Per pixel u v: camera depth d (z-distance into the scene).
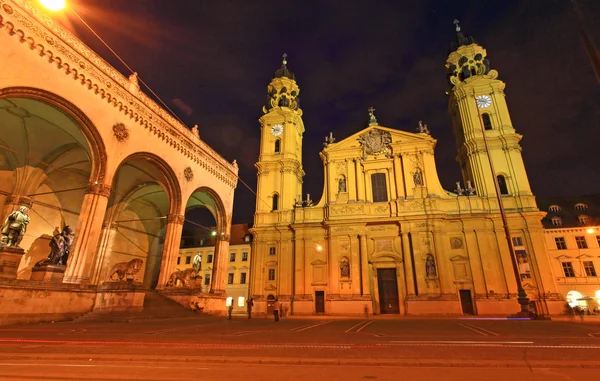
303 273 41.97
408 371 5.69
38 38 19.09
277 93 55.28
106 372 5.65
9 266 17.42
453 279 37.06
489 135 42.19
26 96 18.45
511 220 37.69
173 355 7.09
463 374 5.43
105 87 23.58
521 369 5.76
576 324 17.72
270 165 49.88
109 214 35.16
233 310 48.31
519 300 23.44
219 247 36.47
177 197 30.52
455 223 39.22
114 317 19.25
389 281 39.34
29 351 7.66
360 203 42.38
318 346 8.65
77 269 20.05
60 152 28.09
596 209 46.38
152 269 40.72
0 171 26.94
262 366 6.16
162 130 29.08
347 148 46.34
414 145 43.81
